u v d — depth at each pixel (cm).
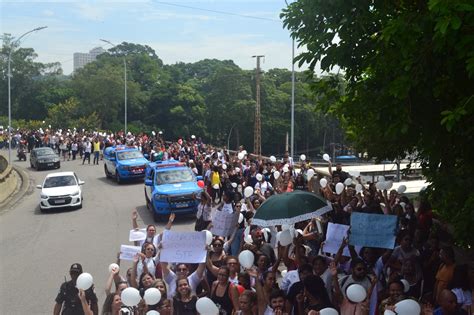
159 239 934
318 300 679
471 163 900
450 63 730
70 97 9000
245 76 8606
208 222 1450
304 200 851
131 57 11294
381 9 834
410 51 729
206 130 8869
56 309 768
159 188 1992
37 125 7575
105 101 8838
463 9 614
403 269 802
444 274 763
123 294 647
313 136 7812
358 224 824
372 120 891
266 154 8256
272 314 686
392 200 1279
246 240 991
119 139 4553
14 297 1173
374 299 708
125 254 841
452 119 680
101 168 3925
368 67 879
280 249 885
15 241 1769
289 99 8225
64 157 4566
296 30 930
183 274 803
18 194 2912
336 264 796
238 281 761
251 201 1408
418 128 872
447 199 978
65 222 2066
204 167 2252
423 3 766
